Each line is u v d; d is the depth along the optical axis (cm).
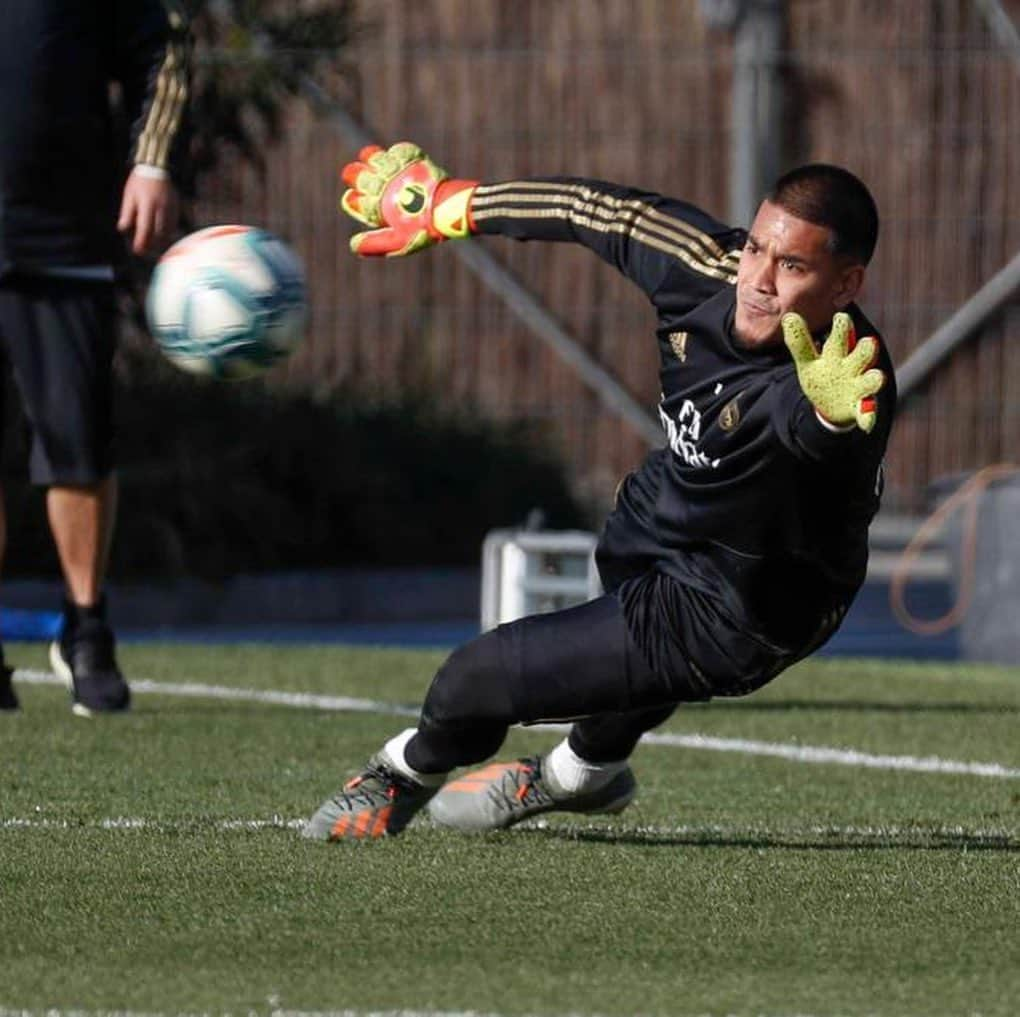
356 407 6200
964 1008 1557
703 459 1916
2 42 3036
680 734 3219
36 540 5322
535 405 6900
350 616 5644
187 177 3145
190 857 2081
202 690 3619
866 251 1841
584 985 1612
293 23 5719
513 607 3947
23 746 2872
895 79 6962
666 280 1962
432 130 6956
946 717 3462
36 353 3097
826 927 1820
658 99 6962
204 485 5584
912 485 6988
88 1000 1553
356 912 1852
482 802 2259
